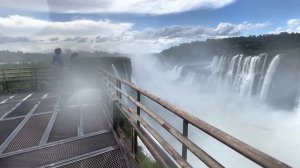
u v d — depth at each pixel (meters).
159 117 3.06
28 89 11.34
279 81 29.22
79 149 4.36
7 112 7.00
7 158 4.02
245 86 35.72
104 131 5.27
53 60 8.56
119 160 3.94
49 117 6.42
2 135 5.08
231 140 1.58
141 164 3.61
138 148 4.23
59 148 4.41
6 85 11.16
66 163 3.86
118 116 5.23
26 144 4.60
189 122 2.24
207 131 1.89
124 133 4.76
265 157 1.26
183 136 2.43
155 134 3.11
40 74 12.98
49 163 3.87
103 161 3.92
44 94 10.12
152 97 3.16
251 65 35.34
